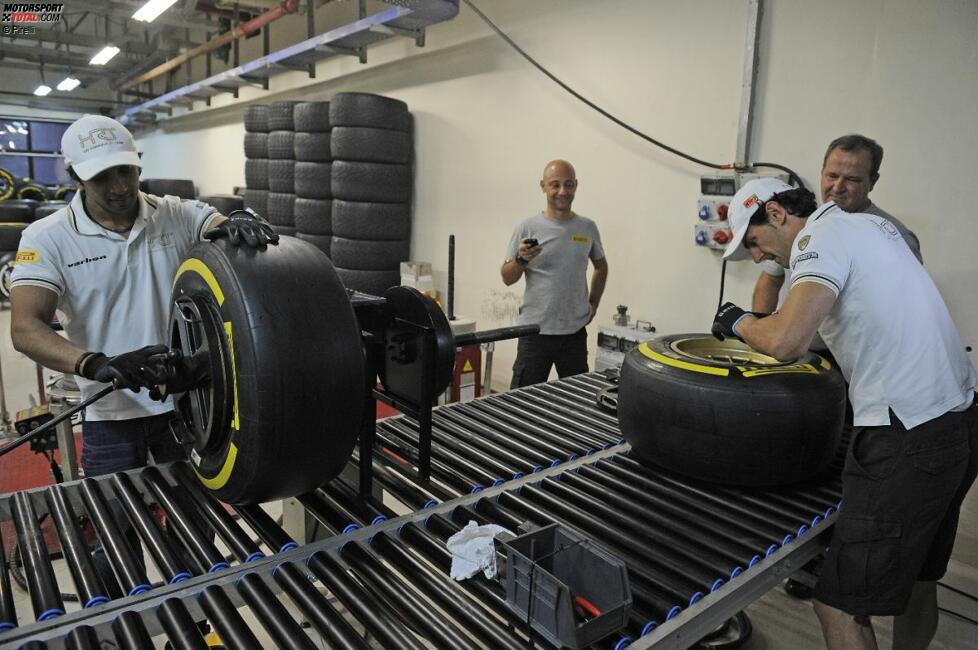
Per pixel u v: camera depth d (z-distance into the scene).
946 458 1.33
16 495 1.38
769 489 1.57
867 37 2.61
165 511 1.35
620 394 1.72
